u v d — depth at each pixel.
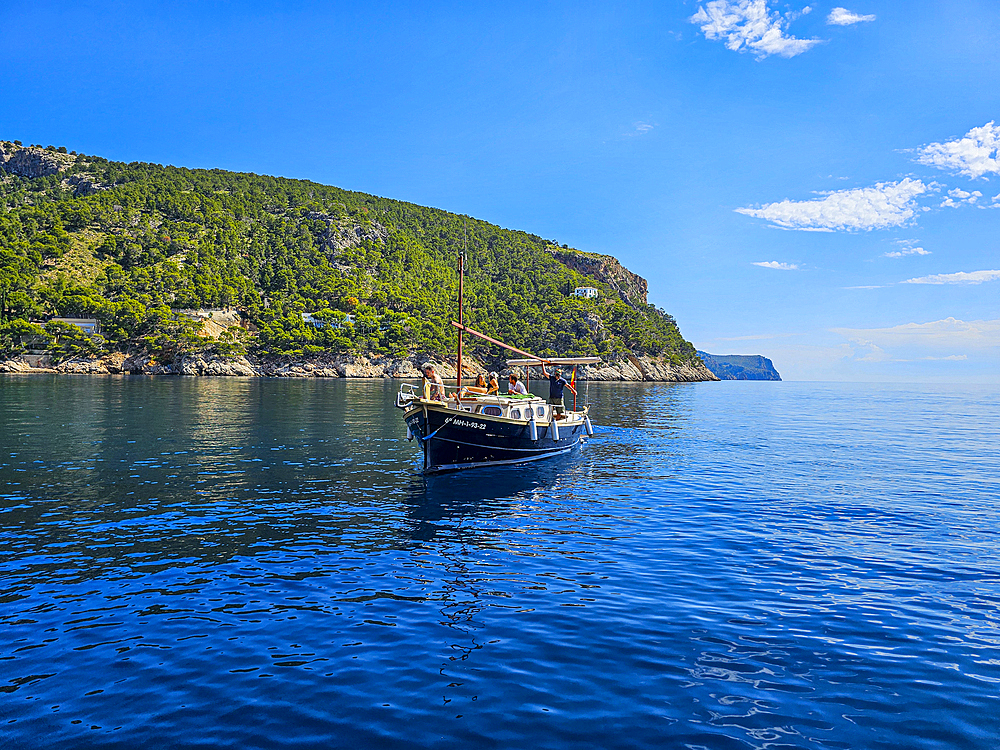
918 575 12.85
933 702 7.87
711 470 26.31
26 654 9.10
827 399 92.56
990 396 103.69
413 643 9.57
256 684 8.27
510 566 13.45
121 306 171.50
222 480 22.50
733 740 7.03
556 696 8.00
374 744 6.92
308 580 12.48
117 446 29.97
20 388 79.25
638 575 12.88
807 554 14.34
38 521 16.64
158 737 7.04
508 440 26.69
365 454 29.06
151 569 13.03
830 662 8.96
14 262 183.62
